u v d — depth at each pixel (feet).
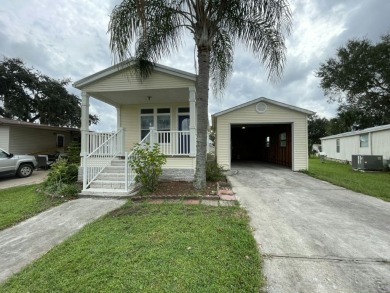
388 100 66.28
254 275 7.88
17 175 33.81
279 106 37.27
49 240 11.35
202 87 20.58
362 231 11.98
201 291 6.91
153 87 25.35
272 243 10.52
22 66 64.95
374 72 63.26
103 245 9.92
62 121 73.05
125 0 18.69
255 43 20.16
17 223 13.87
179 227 11.80
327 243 10.54
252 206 16.58
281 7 18.06
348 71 65.16
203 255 8.90
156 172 20.39
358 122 74.43
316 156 91.97
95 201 18.34
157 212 14.66
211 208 15.55
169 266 8.14
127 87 25.81
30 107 68.64
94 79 25.91
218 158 38.04
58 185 21.63
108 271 7.92
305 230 12.10
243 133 65.46
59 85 70.69
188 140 26.78
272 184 25.38
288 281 7.72
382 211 15.53
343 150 59.06
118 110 33.81
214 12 19.70
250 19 19.44
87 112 26.40
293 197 19.36
